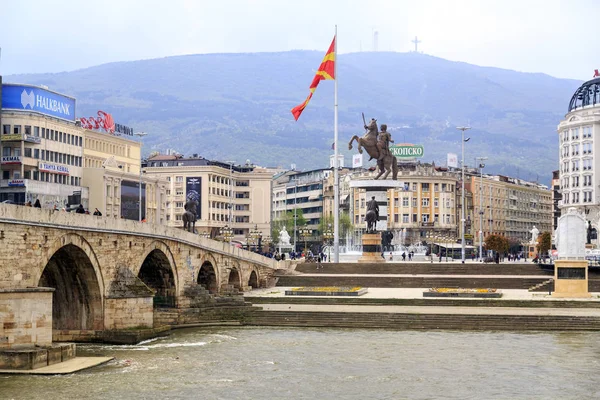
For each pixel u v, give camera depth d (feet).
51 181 606.14
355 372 251.80
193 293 365.40
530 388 232.32
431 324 349.20
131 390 222.48
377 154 538.47
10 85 578.25
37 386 222.48
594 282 442.50
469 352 286.46
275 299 392.06
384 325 351.67
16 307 239.50
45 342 248.32
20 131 577.84
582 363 266.77
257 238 641.81
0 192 557.74
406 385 234.99
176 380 236.63
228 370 252.21
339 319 355.36
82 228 279.90
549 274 488.02
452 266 501.56
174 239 352.69
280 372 250.37
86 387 223.10
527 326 343.67
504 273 493.36
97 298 301.43
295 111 513.04
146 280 361.30
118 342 300.61
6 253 239.91
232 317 363.76
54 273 297.12
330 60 518.37
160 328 326.85
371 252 529.04
